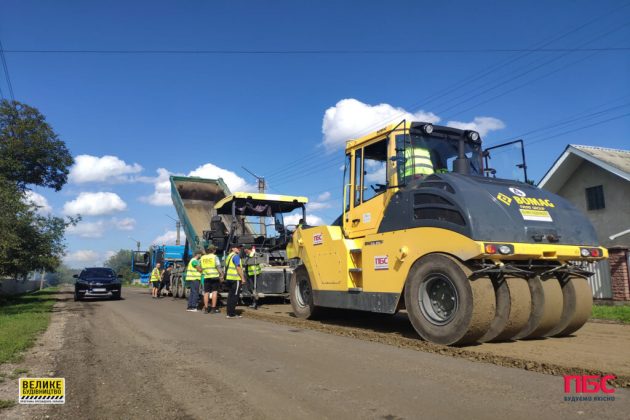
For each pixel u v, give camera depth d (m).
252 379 5.27
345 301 8.83
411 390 4.68
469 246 6.42
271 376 5.37
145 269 32.06
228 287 11.80
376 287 8.06
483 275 6.64
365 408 4.19
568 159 18.86
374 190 8.62
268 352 6.72
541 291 7.16
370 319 10.41
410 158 8.11
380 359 6.10
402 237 7.61
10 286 29.94
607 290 14.25
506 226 6.69
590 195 18.84
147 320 11.24
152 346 7.50
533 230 6.88
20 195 17.02
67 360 6.55
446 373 5.31
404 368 5.58
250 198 14.88
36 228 18.12
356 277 8.80
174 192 21.36
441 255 6.86
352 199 9.12
